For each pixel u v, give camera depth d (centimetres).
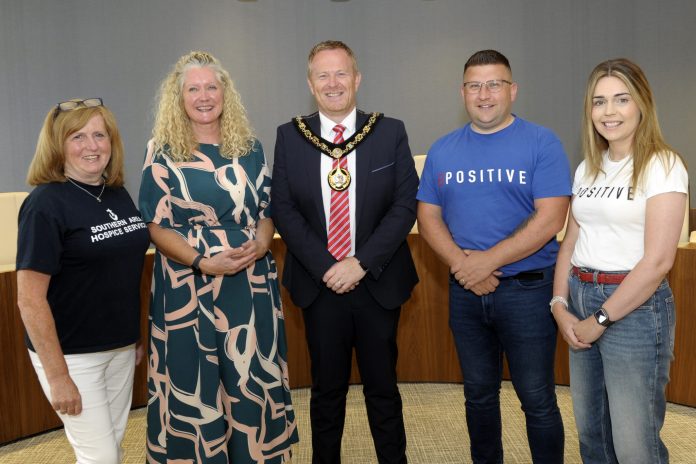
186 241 222
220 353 225
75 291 192
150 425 228
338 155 234
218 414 223
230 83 233
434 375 378
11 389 311
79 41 550
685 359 332
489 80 219
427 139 573
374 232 235
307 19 561
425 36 564
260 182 236
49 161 190
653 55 557
